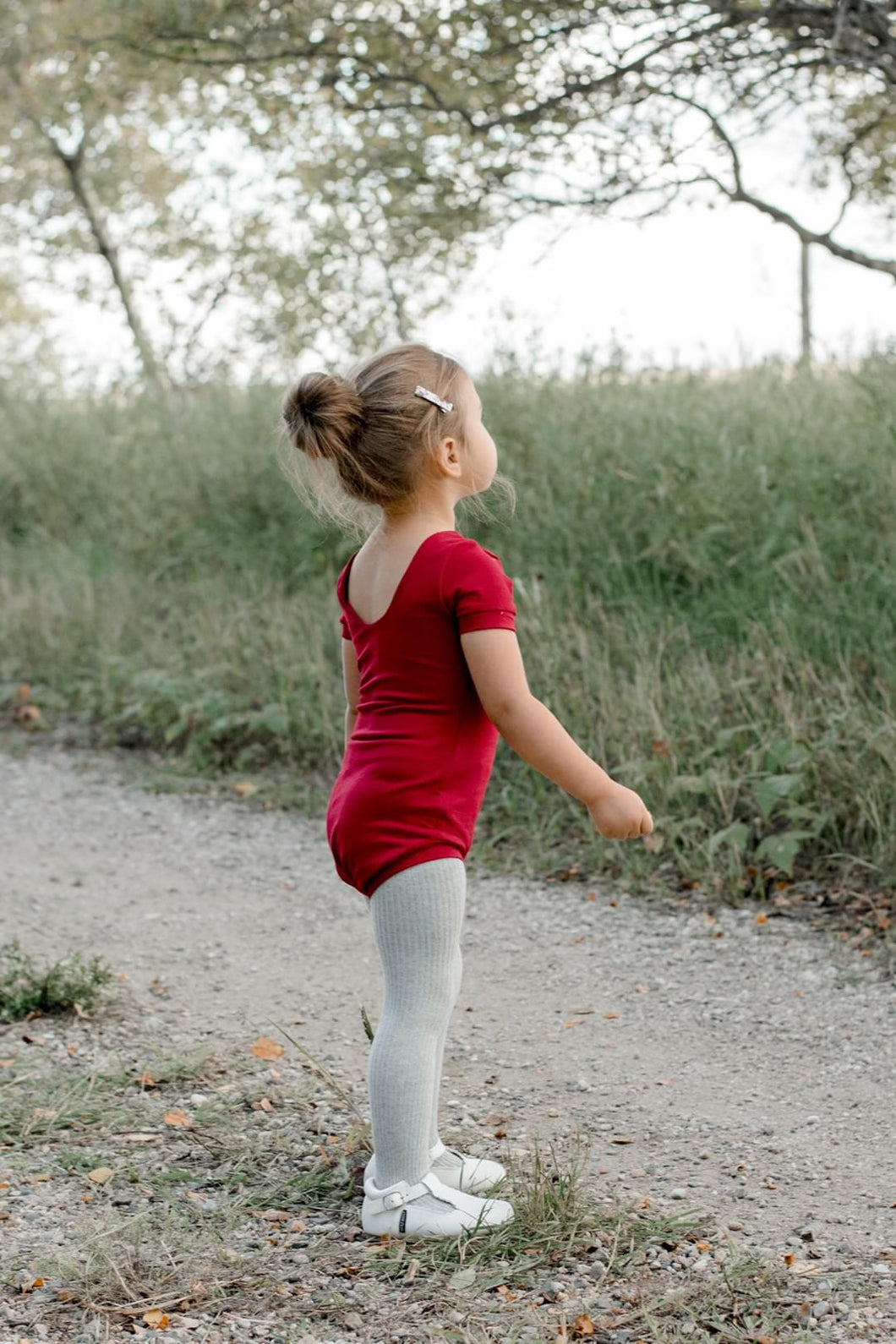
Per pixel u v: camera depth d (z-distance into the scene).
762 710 5.18
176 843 5.57
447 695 2.44
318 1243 2.51
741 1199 2.67
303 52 7.47
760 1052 3.45
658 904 4.61
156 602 8.24
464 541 2.44
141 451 9.78
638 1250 2.45
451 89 7.44
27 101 13.49
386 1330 2.23
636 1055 3.47
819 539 5.92
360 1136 2.88
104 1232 2.54
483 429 2.59
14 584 8.78
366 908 4.77
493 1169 2.69
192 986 4.02
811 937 4.19
